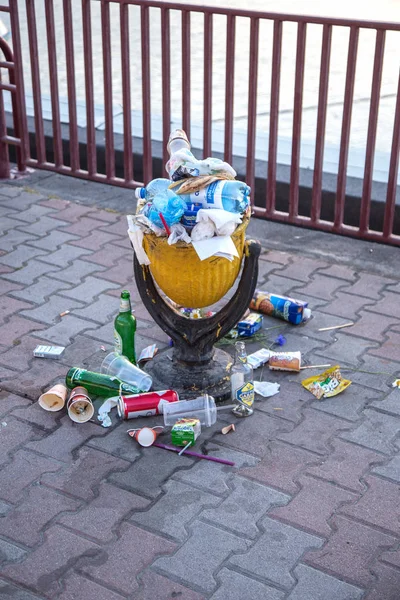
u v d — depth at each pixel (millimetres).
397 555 3279
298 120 5688
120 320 4316
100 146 7109
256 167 6582
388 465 3771
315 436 3959
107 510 3500
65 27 6312
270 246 5855
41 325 4855
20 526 3410
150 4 5887
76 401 4020
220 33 10719
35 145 7535
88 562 3236
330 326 4895
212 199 3752
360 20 5207
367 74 9164
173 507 3518
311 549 3307
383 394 4277
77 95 8586
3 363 4496
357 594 3100
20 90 6680
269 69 9430
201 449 3869
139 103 8422
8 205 6434
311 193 6293
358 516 3475
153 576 3174
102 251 5742
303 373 4457
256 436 3961
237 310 4152
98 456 3824
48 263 5562
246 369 4191
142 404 4051
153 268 3996
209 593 3100
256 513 3488
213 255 3709
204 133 6168
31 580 3154
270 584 3141
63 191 6723
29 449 3861
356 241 5930
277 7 11398
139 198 4148
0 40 6566
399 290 5273
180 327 4258
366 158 5539
